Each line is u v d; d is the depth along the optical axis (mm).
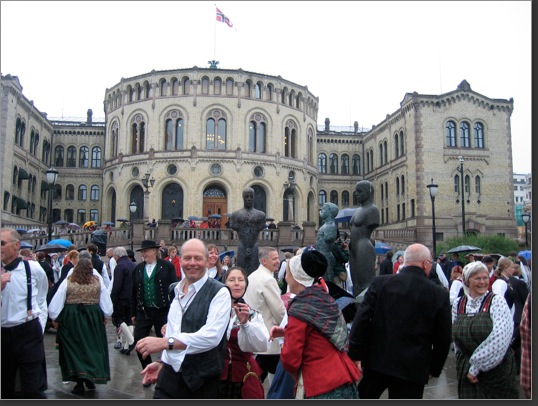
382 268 18484
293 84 62562
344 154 75438
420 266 6477
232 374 6750
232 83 58781
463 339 7285
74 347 9750
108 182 62656
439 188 55156
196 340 5582
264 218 14836
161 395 5789
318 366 5676
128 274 13695
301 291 6113
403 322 6195
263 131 60062
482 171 56344
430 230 53594
